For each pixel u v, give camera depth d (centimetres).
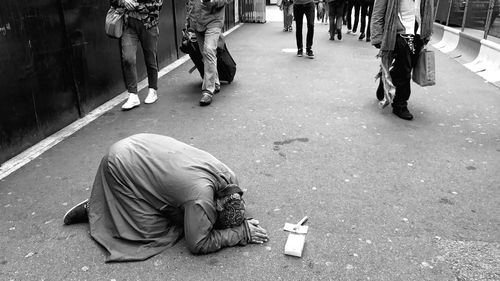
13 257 266
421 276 247
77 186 355
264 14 1673
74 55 506
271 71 771
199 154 282
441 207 319
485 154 412
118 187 277
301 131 472
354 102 578
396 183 355
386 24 478
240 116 524
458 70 782
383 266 256
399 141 443
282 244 276
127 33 541
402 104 511
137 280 245
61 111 487
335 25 1158
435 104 571
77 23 509
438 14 1233
